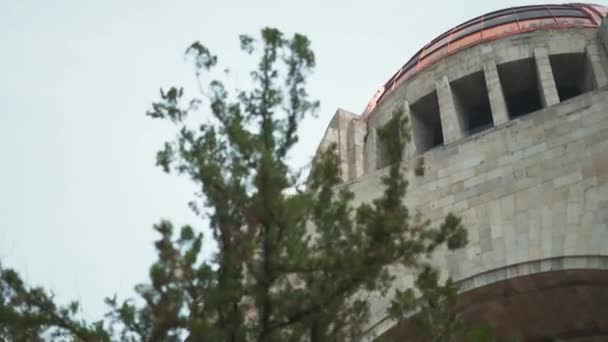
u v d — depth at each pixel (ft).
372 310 68.44
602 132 67.67
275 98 45.14
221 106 45.01
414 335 66.08
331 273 41.86
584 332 71.46
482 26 131.03
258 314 42.73
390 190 44.55
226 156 43.70
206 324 38.32
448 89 119.14
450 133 113.70
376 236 42.06
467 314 69.82
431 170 76.74
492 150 73.92
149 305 40.47
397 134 46.52
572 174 67.21
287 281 42.83
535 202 67.87
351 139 122.72
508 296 67.56
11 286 43.91
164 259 40.57
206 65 46.32
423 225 47.11
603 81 110.32
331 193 45.06
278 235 41.34
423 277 48.11
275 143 44.06
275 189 40.86
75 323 43.73
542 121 72.23
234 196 42.27
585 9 130.82
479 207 70.95
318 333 42.04
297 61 45.70
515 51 119.14
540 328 71.82
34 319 42.75
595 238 62.39
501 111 110.83
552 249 64.18
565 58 118.42
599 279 63.00
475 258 67.87
